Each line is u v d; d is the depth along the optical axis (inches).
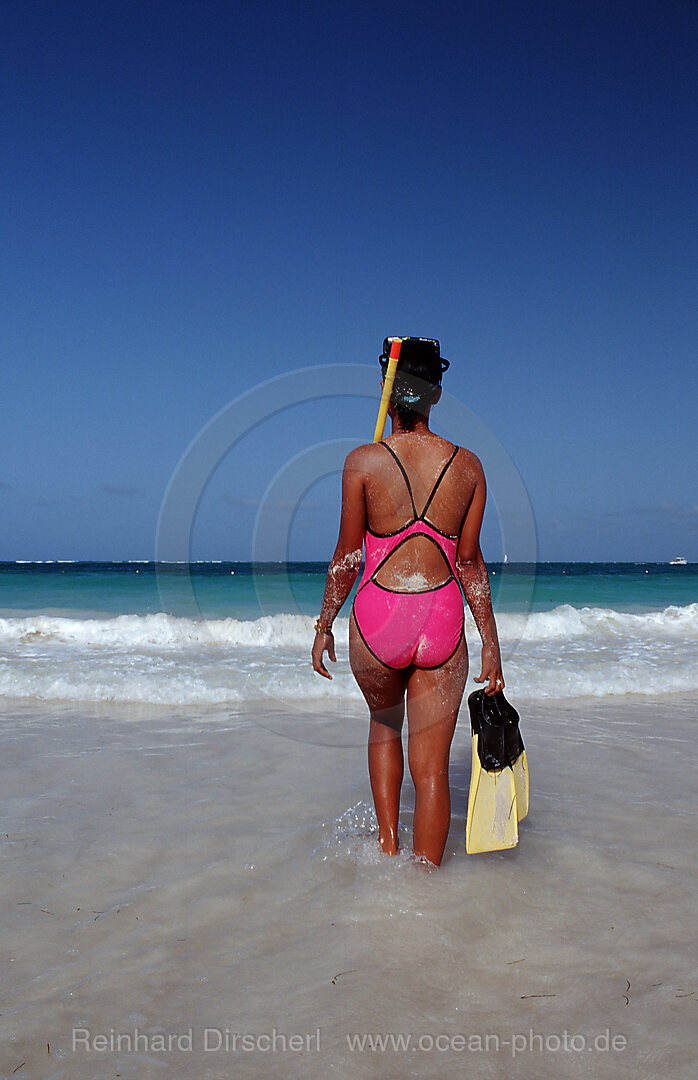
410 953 77.9
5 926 85.7
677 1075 58.9
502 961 76.7
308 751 159.9
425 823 98.0
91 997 70.8
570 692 228.1
